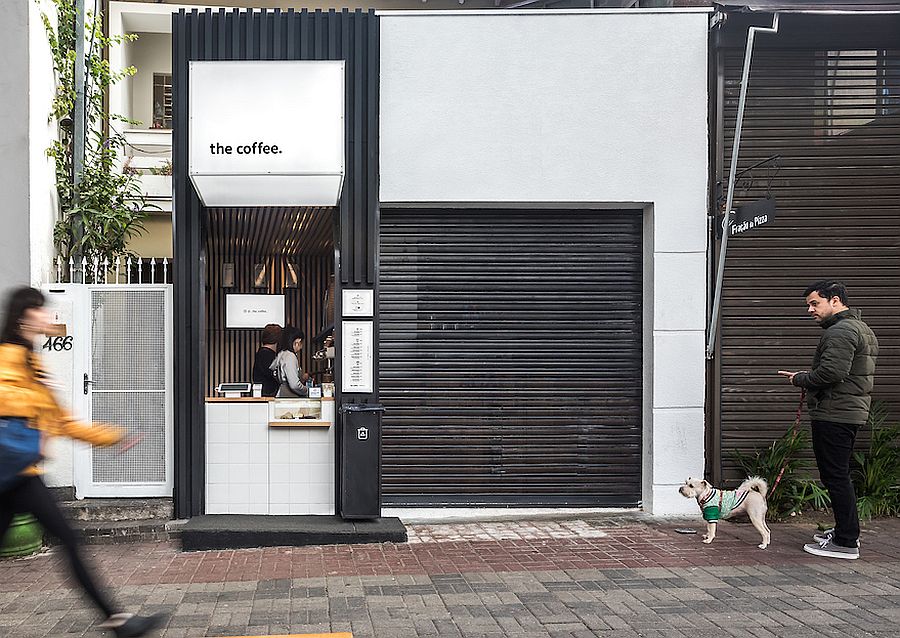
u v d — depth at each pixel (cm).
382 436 844
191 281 809
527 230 866
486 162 836
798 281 867
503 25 838
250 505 821
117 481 816
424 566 662
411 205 849
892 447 838
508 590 591
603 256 871
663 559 677
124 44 1427
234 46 819
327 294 1091
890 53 883
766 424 857
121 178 927
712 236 858
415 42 834
